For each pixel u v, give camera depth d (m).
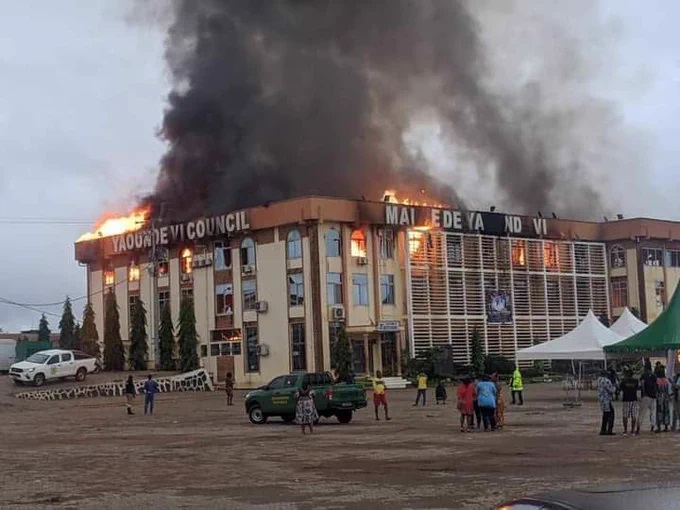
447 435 23.25
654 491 4.12
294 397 29.77
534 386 53.22
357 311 56.72
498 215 64.25
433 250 61.03
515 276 65.75
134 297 65.25
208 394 50.19
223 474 16.33
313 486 14.26
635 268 71.50
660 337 29.16
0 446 23.69
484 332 62.97
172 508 12.47
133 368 62.44
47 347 61.75
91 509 12.62
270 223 56.84
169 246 63.09
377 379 30.56
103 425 31.55
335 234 56.53
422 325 59.53
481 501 12.09
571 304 69.31
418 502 12.17
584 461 16.48
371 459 17.92
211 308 60.28
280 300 56.62
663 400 22.92
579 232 70.44
